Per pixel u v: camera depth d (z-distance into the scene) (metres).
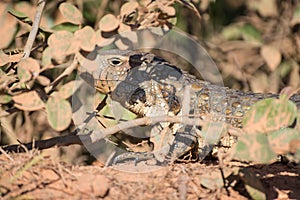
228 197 6.96
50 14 10.38
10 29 9.01
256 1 11.23
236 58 12.04
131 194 6.73
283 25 10.77
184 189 6.81
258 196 6.73
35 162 7.00
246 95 9.97
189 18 12.37
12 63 8.52
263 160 6.68
